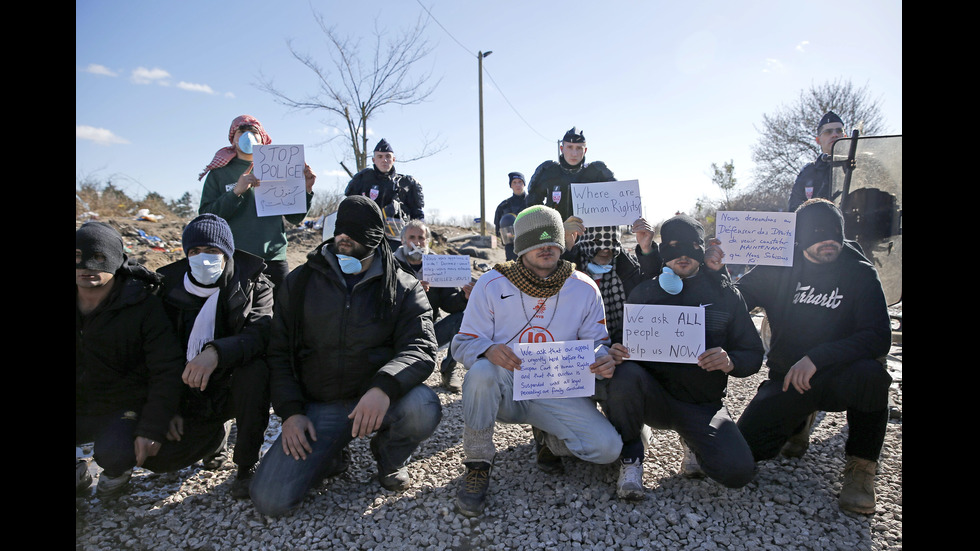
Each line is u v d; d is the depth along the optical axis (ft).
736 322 9.91
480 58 68.90
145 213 43.24
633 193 13.43
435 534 8.64
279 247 15.30
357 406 9.11
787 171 79.87
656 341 9.66
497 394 9.40
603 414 10.52
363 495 9.82
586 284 10.13
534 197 15.39
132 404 9.77
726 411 9.89
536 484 10.12
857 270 9.84
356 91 49.73
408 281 10.52
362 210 9.72
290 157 13.73
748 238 10.53
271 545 8.40
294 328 9.80
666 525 8.79
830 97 75.56
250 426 9.60
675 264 10.01
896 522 8.80
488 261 46.75
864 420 9.25
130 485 10.13
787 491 9.77
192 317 9.80
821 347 9.46
